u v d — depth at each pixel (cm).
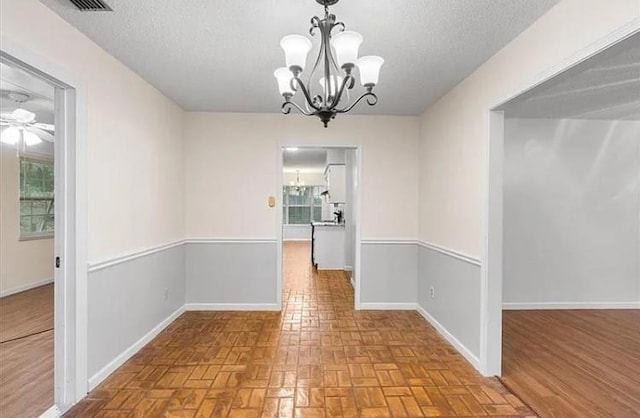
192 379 246
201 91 332
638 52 237
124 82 270
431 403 218
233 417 203
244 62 265
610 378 252
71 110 213
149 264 314
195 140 405
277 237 412
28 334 321
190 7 192
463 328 291
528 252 431
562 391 233
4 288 462
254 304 412
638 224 437
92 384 231
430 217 375
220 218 409
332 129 413
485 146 258
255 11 196
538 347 309
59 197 213
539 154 430
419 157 414
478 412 209
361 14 197
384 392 231
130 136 280
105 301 246
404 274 418
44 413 204
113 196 256
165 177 348
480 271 263
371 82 185
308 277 600
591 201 435
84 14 197
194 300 409
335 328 352
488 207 255
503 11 193
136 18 202
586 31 168
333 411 209
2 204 463
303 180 1263
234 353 290
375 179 415
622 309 431
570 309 430
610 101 353
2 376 246
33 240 508
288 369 262
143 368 262
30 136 425
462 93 298
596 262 436
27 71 187
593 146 434
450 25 208
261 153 411
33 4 181
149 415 204
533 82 205
